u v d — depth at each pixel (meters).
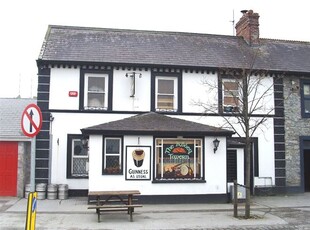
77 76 17.03
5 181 16.67
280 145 18.44
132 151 15.01
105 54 17.66
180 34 20.86
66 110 16.81
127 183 14.87
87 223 11.32
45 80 16.81
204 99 17.88
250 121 17.92
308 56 20.67
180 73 17.80
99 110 17.02
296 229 10.88
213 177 15.45
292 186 18.42
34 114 7.43
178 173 15.34
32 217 7.32
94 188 14.67
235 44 20.72
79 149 16.91
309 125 18.95
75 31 19.56
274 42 21.59
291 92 18.88
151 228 10.77
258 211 13.54
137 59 17.59
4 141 16.73
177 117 17.52
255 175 17.98
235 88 18.14
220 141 15.62
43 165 16.45
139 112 17.33
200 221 11.73
